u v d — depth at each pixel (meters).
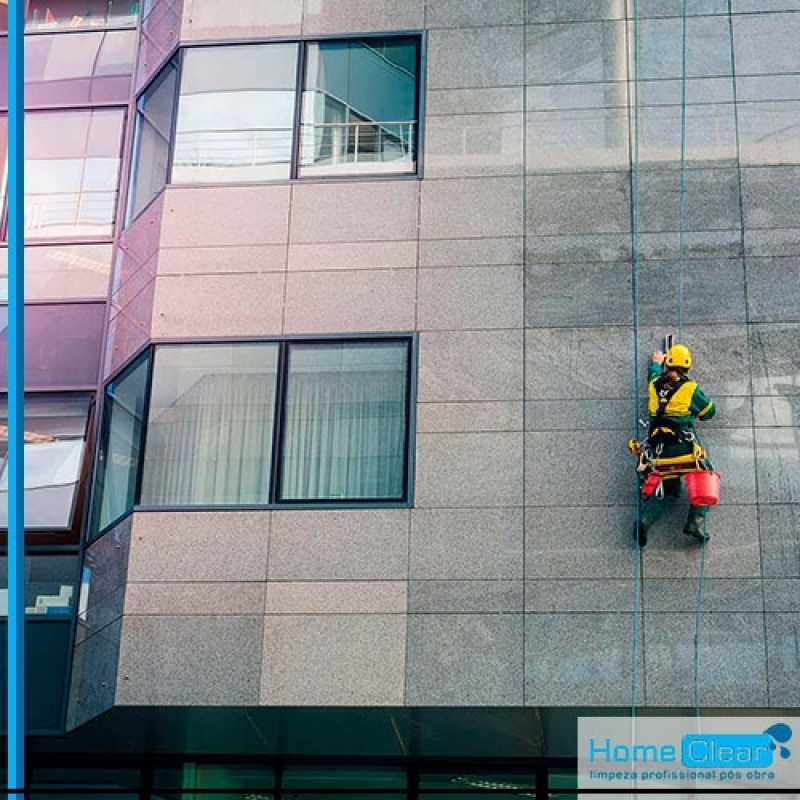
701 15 24.53
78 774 25.27
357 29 25.36
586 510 22.06
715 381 22.41
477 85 24.69
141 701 21.72
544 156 24.09
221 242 24.27
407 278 23.69
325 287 23.84
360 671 21.61
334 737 23.50
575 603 21.58
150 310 24.19
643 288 23.12
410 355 23.31
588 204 23.70
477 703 21.23
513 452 22.52
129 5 30.09
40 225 28.23
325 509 22.53
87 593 24.19
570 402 22.67
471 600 21.78
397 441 22.97
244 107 25.12
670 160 23.75
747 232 23.19
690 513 21.27
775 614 21.16
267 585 22.20
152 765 25.22
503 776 24.42
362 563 22.17
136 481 23.25
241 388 23.53
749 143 23.69
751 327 22.66
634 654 21.22
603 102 24.27
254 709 21.80
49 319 27.36
